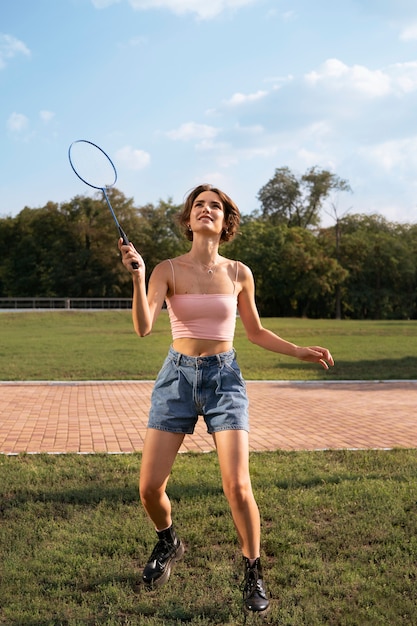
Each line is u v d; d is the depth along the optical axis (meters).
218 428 3.30
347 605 3.25
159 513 3.48
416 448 6.90
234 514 3.25
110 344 23.38
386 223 74.56
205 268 3.50
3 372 14.91
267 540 4.09
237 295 3.56
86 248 65.25
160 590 3.45
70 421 8.80
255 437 7.75
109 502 4.80
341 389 12.50
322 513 4.62
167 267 3.45
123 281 64.00
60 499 4.90
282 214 72.62
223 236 3.69
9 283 67.19
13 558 3.77
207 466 5.88
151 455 3.34
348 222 73.00
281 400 10.98
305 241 64.56
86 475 5.58
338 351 21.12
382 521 4.41
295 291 63.22
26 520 4.43
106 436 7.76
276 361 17.83
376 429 8.31
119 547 3.98
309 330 31.64
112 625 3.04
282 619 3.10
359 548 3.98
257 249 64.56
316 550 3.95
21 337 26.95
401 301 67.38
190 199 3.59
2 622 3.07
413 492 5.04
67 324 36.44
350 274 65.44
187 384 3.37
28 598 3.30
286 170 72.69
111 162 3.88
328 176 70.44
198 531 4.23
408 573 3.61
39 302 60.22
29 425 8.46
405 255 66.38
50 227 65.81
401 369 16.16
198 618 3.11
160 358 18.45
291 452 6.59
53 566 3.68
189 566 3.79
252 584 3.25
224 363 3.38
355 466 5.98
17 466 5.89
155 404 3.42
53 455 6.41
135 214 66.69
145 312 3.14
